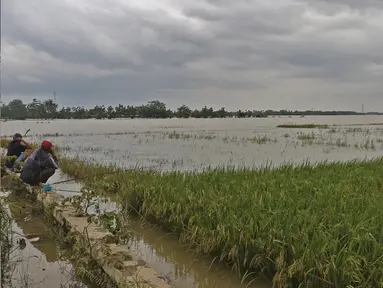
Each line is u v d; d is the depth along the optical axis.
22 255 6.63
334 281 4.96
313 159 20.12
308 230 5.88
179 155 21.64
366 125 65.31
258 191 8.28
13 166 12.80
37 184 10.55
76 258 6.02
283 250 5.53
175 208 8.00
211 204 7.39
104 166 15.11
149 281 5.00
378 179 10.55
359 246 5.24
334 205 7.25
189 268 6.37
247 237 6.08
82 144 28.73
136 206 9.23
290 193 8.22
